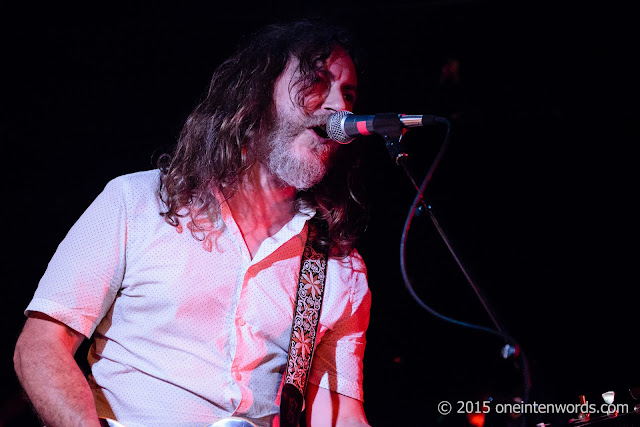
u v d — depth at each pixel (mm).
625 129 3861
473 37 3893
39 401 1768
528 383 1688
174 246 1986
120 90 4000
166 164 2148
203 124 2197
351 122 1888
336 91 2170
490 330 1733
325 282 2246
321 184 2357
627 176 3873
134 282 1960
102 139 4035
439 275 3992
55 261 1948
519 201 3975
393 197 3988
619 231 3885
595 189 3914
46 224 4039
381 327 4016
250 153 2162
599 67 3844
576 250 3930
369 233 4004
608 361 3834
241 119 2160
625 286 3855
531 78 3906
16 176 4031
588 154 3916
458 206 4000
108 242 1958
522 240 3969
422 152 4004
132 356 1938
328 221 2307
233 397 1956
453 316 3965
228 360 1973
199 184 2088
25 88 3967
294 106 2137
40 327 1896
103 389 1949
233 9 3797
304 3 3791
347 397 2264
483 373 3869
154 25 3859
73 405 1751
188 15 3816
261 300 2066
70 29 3859
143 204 2023
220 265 2008
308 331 2150
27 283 3992
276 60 2211
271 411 2051
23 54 3906
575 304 3904
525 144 3967
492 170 3982
